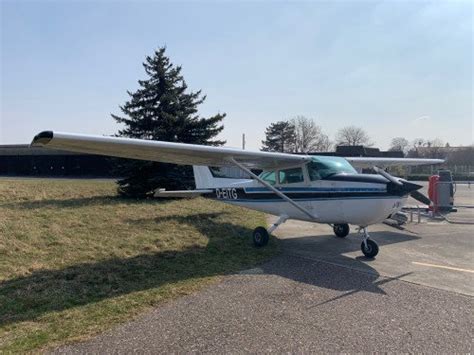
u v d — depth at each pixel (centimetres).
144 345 331
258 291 476
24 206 1103
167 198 1491
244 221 1015
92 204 1216
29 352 318
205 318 390
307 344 333
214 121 1631
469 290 480
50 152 3791
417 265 605
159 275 536
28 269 542
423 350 321
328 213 710
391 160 1191
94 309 412
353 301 441
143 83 1574
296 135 6669
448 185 1156
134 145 576
